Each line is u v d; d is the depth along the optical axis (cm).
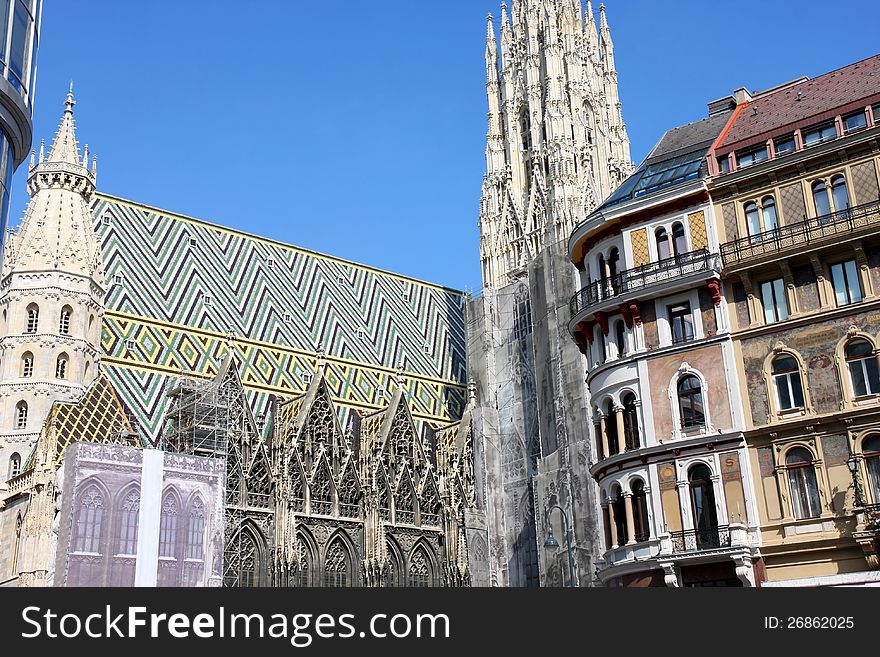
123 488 9675
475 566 12850
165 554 9769
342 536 11944
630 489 5856
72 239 11800
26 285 11431
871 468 5188
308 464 11956
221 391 11531
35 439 10831
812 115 5950
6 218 6144
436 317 16350
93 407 10631
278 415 11988
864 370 5325
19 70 6072
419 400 14600
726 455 5541
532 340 13400
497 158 15038
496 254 14500
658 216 6194
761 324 5638
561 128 14138
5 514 10194
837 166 5666
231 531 10981
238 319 13638
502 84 15550
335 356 14225
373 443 12675
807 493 5316
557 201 13388
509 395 13612
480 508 13200
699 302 5866
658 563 5500
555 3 15188
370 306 15538
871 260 5412
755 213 5891
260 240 15038
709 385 5703
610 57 15575
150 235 13662
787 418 5444
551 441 12381
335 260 15775
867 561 5022
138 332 12444
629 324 6075
